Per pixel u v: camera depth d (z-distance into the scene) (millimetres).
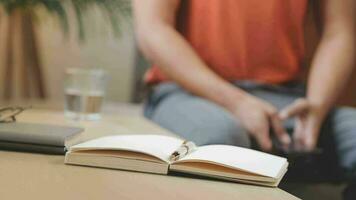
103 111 1442
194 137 1091
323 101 1296
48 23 1980
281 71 1403
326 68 1346
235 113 1215
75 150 655
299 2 1382
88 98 1167
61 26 1836
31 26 1685
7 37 1653
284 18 1376
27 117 1113
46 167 629
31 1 1637
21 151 728
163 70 1277
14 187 517
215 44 1358
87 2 1705
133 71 2066
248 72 1374
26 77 1680
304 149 1197
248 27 1355
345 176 1278
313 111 1284
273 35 1364
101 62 2070
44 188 522
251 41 1362
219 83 1236
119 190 540
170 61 1250
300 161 1244
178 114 1208
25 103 1448
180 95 1299
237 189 588
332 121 1336
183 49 1262
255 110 1201
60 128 798
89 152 654
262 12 1353
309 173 1293
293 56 1420
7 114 970
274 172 624
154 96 1394
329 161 1316
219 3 1347
